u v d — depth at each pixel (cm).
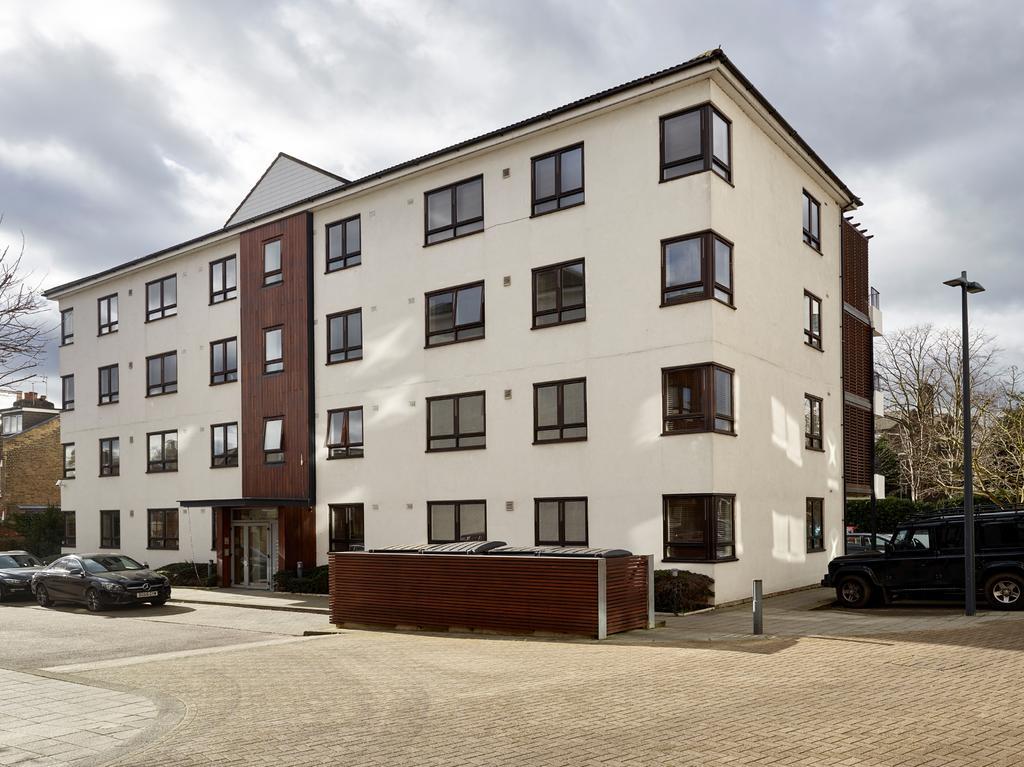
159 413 3269
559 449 2089
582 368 2064
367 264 2591
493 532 2205
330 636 1633
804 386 2367
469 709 874
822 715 809
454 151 2319
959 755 669
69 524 3688
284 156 3008
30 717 875
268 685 1057
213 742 759
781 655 1191
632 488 1952
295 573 2623
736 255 2002
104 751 737
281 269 2834
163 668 1219
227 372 3014
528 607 1491
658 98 1988
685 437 1875
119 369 3469
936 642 1256
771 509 2105
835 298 2659
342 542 2602
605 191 2058
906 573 1730
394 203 2531
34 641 1672
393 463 2462
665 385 1927
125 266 3403
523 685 1008
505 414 2206
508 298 2228
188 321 3180
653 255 1964
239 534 2875
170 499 3192
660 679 1024
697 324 1881
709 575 1811
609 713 838
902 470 4394
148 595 2269
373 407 2533
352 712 877
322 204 2705
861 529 3794
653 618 1540
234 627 1878
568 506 2072
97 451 3550
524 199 2216
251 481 2858
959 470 3738
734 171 2017
